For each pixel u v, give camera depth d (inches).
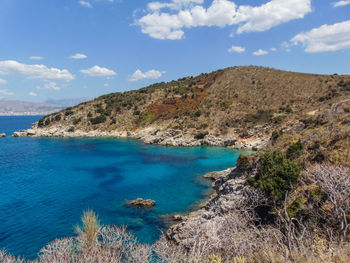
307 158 841.5
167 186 1430.9
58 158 2242.9
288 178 684.1
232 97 3873.0
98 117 4256.9
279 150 1120.2
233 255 290.4
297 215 547.5
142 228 895.7
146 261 486.3
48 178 1588.3
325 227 367.2
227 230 352.8
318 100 3255.4
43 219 969.5
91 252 398.3
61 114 4500.5
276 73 4520.2
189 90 4697.3
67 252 441.7
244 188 896.9
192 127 3284.9
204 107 3737.7
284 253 260.1
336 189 395.2
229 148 2736.2
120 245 544.1
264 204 635.5
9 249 750.5
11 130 5270.7
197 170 1812.3
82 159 2203.5
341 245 253.3
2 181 1512.1
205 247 315.6
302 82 3993.6
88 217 476.7
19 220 960.3
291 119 2444.6
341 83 3656.5
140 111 4338.1
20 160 2148.1
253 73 4623.5
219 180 1402.6
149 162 2089.1
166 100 4443.9
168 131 3289.9
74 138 3732.8
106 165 1974.7
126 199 1214.3
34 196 1243.2
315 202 519.5
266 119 3043.8
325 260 237.5
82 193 1296.8
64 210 1065.5
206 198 1230.9
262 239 315.6
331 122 1143.6
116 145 3048.7
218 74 5000.0
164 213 1043.9
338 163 720.3
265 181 716.0
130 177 1626.5
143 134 3656.5
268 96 3727.9
